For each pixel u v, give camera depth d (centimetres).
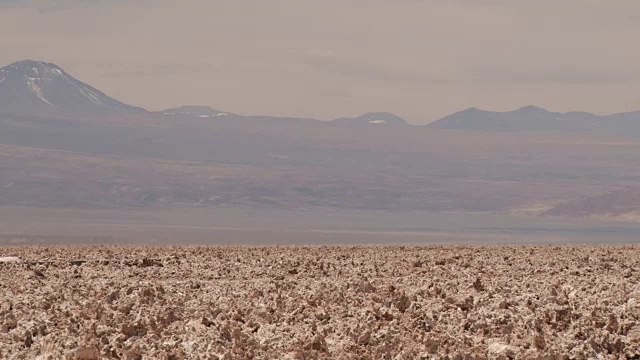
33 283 10612
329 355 6781
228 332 7300
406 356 6656
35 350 6669
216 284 10869
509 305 8894
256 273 12512
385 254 16525
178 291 9988
